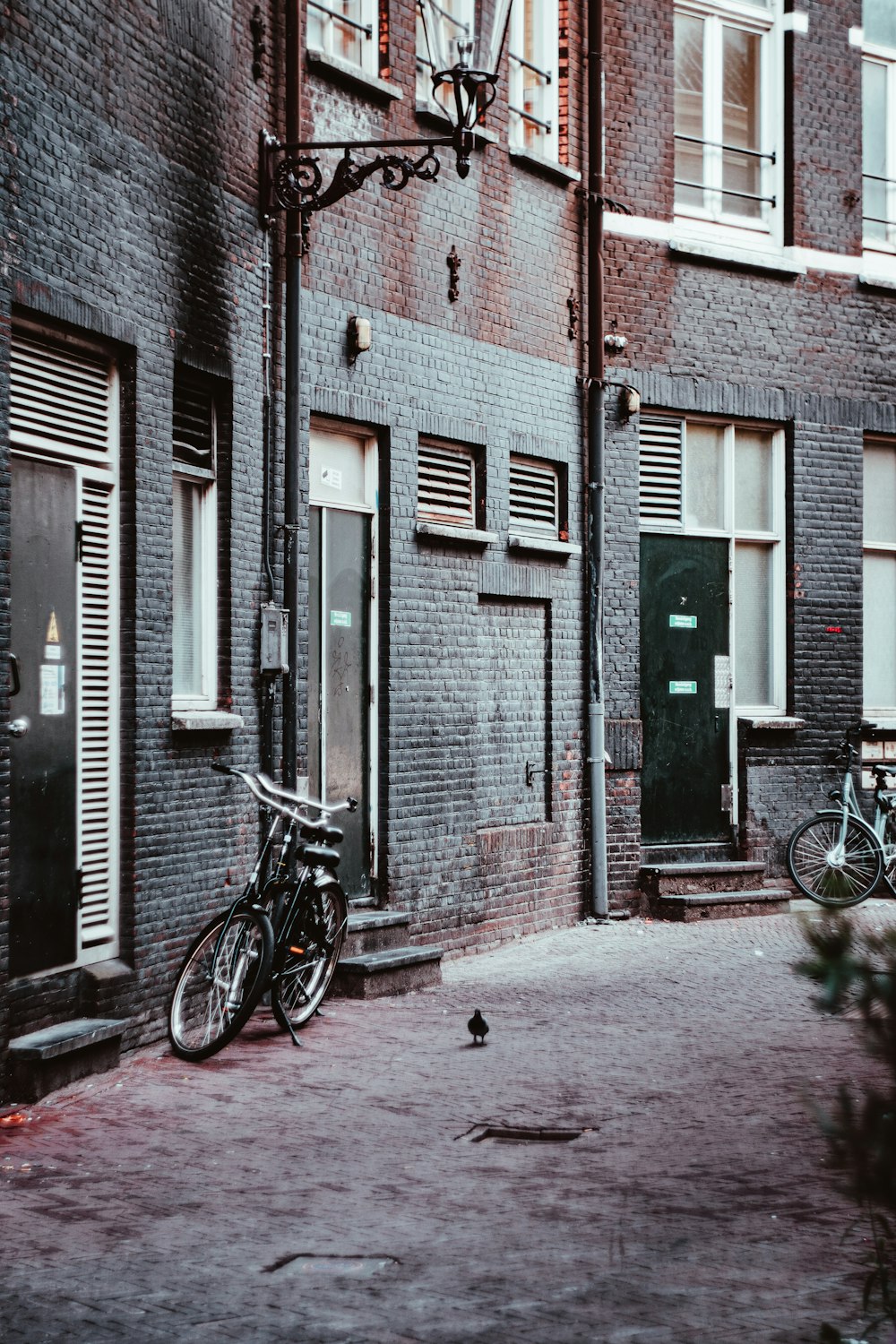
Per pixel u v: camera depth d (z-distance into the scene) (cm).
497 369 1319
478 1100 777
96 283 841
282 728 1063
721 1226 578
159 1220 586
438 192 1244
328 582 1145
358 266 1155
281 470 1072
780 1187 629
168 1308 496
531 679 1372
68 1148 686
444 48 1251
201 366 967
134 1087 802
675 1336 468
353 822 1167
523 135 1388
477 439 1289
